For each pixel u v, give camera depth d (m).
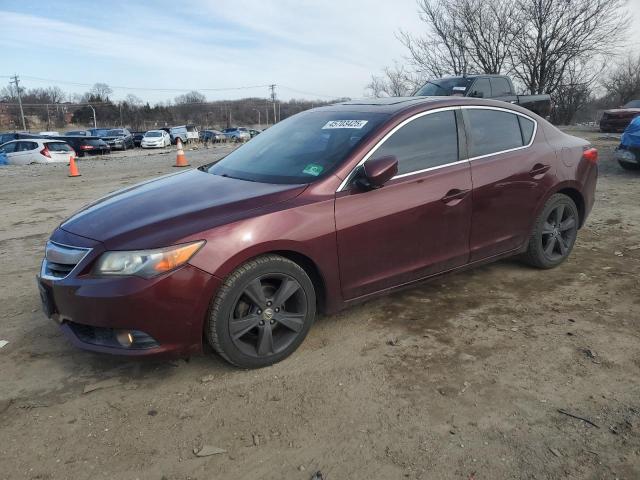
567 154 4.76
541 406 2.85
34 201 9.70
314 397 2.98
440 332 3.71
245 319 3.16
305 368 3.28
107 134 37.66
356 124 3.87
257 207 3.21
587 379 3.10
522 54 26.72
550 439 2.59
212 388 3.08
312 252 3.30
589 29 25.64
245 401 2.96
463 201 3.98
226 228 3.04
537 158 4.50
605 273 4.77
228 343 3.11
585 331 3.68
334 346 3.54
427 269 3.90
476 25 26.30
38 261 5.61
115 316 2.89
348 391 3.03
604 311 3.98
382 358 3.38
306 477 2.39
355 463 2.47
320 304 3.56
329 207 3.37
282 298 3.26
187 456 2.54
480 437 2.62
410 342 3.58
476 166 4.09
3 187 12.01
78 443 2.63
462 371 3.21
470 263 4.19
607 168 10.89
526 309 4.06
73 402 2.97
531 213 4.50
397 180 3.68
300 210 3.27
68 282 3.00
